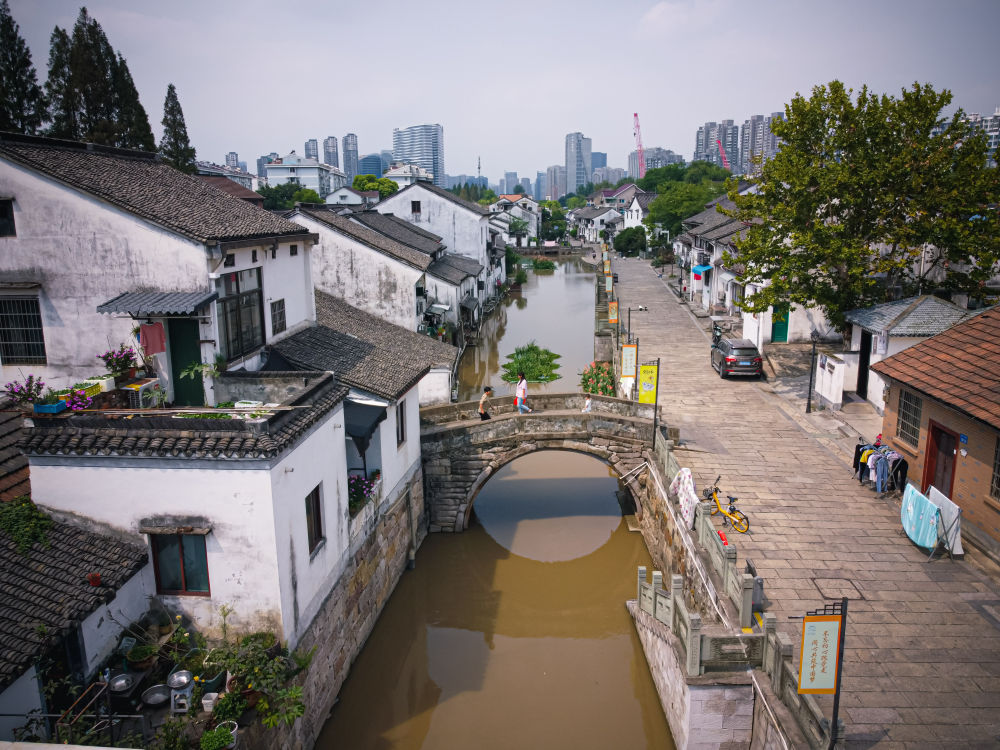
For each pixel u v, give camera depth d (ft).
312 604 45.85
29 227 50.67
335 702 49.85
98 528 41.19
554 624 65.46
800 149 86.89
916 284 88.28
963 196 79.30
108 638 39.34
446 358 81.05
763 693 38.01
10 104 134.62
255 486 39.45
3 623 34.04
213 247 49.19
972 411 49.98
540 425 76.48
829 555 52.21
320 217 110.42
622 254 312.71
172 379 51.39
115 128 142.92
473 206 192.34
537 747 49.52
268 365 58.85
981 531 51.78
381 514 61.00
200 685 37.73
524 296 238.48
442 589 71.26
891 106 81.56
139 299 48.91
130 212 49.19
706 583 49.21
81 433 40.19
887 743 34.40
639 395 80.33
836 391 83.51
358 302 112.16
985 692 37.96
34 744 22.77
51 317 51.78
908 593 47.11
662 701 49.24
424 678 57.77
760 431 79.61
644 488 75.31
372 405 58.13
